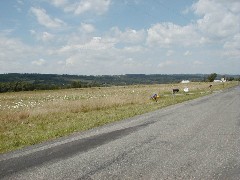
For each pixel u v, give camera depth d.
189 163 7.18
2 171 6.82
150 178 6.11
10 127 15.06
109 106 24.39
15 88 120.75
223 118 15.20
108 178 6.13
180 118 15.46
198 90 53.53
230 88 59.66
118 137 10.60
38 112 19.81
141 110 20.39
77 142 9.90
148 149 8.65
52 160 7.66
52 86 131.38
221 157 7.71
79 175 6.36
